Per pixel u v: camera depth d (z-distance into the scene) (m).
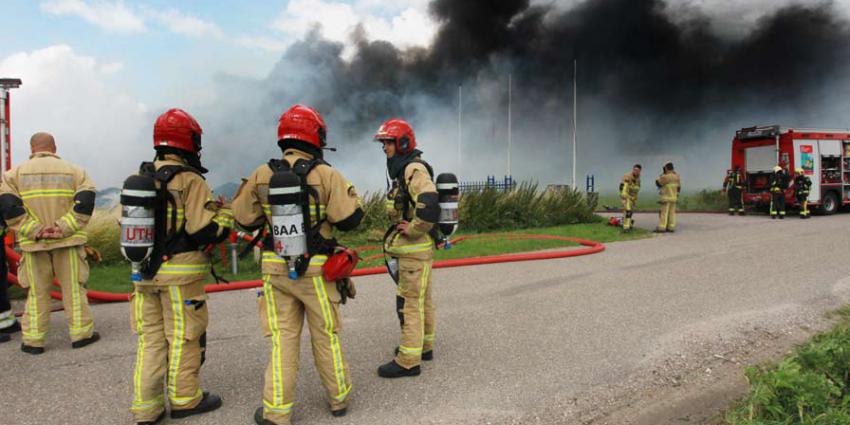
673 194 12.65
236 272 7.87
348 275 3.19
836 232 11.45
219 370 4.05
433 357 4.26
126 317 5.70
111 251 9.09
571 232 13.23
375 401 3.46
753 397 3.15
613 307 5.69
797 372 3.23
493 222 14.08
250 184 3.10
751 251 9.22
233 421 3.21
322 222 3.11
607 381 3.74
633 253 9.53
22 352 4.53
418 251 3.83
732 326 4.88
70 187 4.68
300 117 3.16
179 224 3.09
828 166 16.53
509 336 4.77
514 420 3.18
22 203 4.47
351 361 4.21
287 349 3.07
